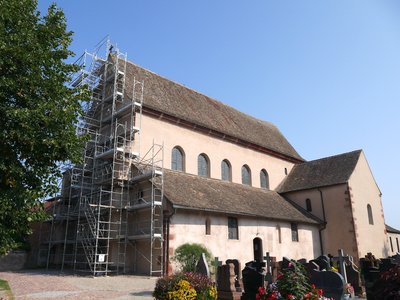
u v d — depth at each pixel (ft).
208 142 100.58
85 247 83.41
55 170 37.86
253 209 89.40
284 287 28.94
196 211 75.92
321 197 112.06
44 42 37.68
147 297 45.96
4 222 34.19
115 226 80.48
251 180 111.14
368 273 36.09
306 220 102.47
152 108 87.56
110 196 78.23
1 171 33.88
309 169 124.88
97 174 86.17
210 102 121.19
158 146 87.20
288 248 95.55
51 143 35.01
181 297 36.42
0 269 88.02
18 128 33.17
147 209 77.20
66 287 54.08
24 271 81.46
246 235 85.35
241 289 49.01
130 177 81.25
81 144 40.22
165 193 73.51
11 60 33.50
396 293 21.38
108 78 92.84
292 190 117.50
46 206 110.83
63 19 39.81
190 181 87.76
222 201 84.38
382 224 118.62
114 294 48.39
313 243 105.09
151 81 102.78
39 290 50.75
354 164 115.24
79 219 83.66
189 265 65.77
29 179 35.65
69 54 39.27
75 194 94.43
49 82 36.01
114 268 77.61
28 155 35.04
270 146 122.11
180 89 112.37
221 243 79.15
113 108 87.25
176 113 94.68
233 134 107.34
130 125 83.30
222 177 102.27
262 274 38.91
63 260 82.74
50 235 93.71
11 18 34.53
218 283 47.73
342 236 105.60
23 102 34.68
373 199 118.32
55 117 35.83
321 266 56.85
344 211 106.83
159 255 71.72
